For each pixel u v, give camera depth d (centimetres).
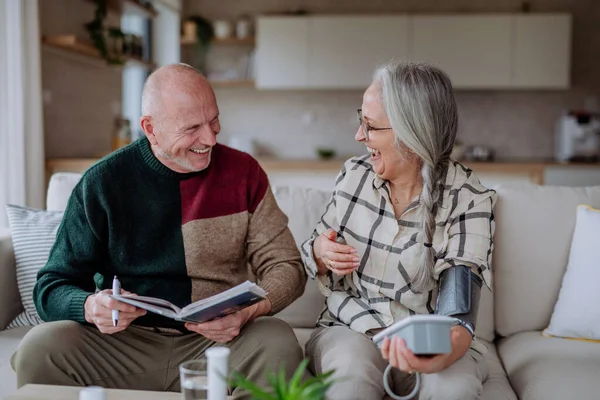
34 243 210
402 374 156
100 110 471
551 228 203
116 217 173
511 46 563
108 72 485
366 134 161
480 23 562
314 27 575
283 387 100
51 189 230
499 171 436
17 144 327
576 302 190
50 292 166
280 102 635
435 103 155
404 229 165
